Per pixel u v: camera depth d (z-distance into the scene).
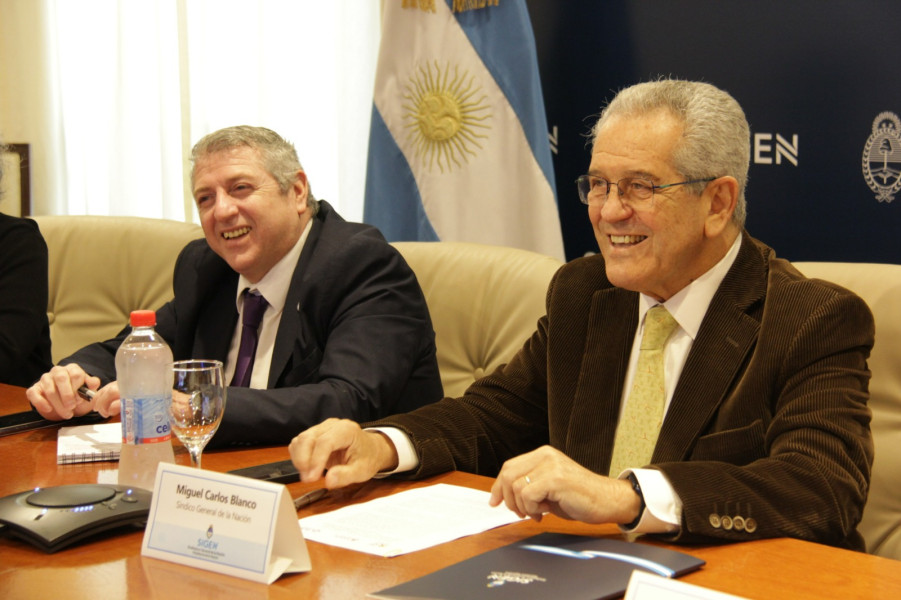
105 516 1.19
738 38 2.98
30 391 1.81
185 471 1.13
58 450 1.60
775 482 1.22
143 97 4.23
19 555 1.14
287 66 3.81
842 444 1.30
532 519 1.25
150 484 1.39
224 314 2.22
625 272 1.50
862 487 1.28
